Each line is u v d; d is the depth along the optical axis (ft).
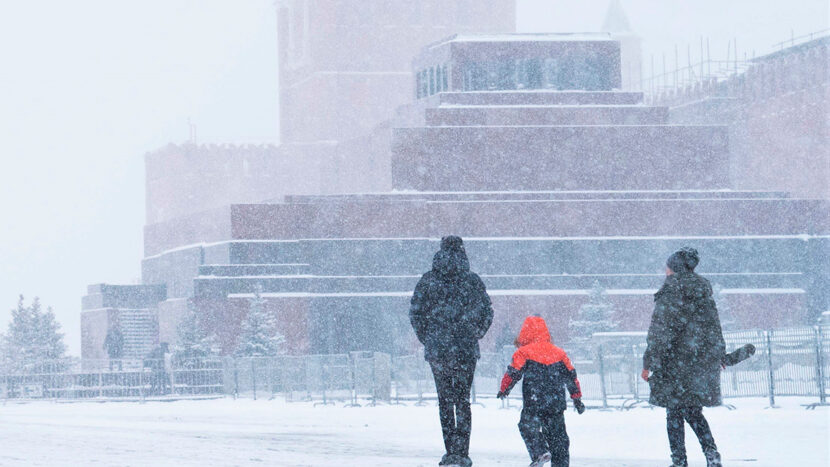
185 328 416.26
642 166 512.63
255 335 431.02
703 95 621.72
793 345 147.84
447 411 64.08
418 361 208.85
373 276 479.00
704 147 513.86
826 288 496.64
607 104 521.65
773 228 500.74
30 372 315.17
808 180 558.15
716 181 513.86
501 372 196.44
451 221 489.26
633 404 164.55
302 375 243.19
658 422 117.50
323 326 469.57
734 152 604.08
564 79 528.22
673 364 62.13
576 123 515.09
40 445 72.90
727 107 605.31
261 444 78.69
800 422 107.34
